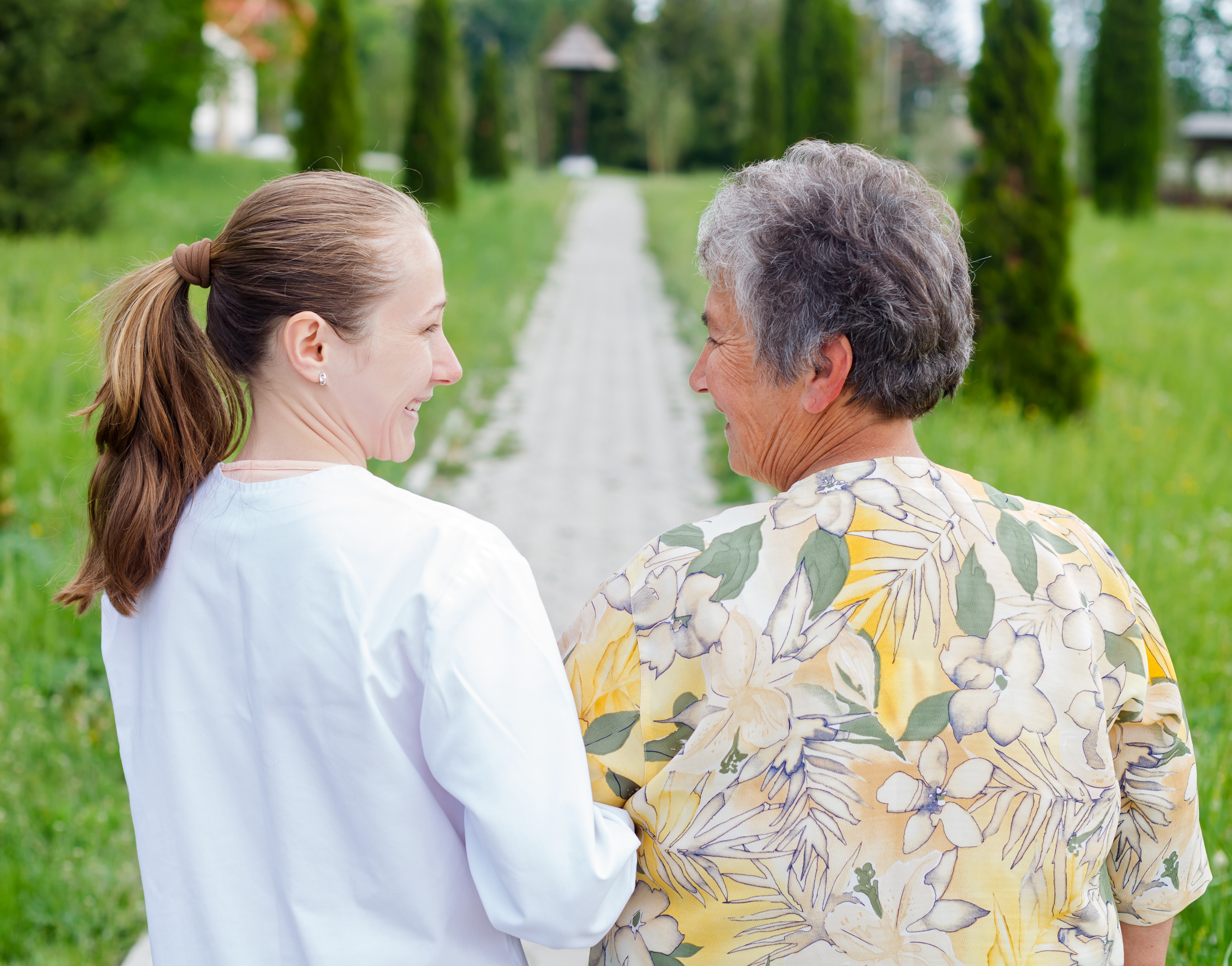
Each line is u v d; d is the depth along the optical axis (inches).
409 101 840.3
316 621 41.9
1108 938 43.5
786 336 43.9
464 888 43.9
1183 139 1519.4
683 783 42.8
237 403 46.8
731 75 1959.9
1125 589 45.0
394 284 44.9
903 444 45.8
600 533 248.8
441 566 42.0
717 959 43.3
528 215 928.9
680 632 43.2
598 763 44.0
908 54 2630.4
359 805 42.0
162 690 45.3
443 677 40.6
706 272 47.4
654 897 44.8
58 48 571.2
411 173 835.4
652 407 383.2
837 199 43.3
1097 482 232.5
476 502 270.5
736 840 42.2
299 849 42.6
